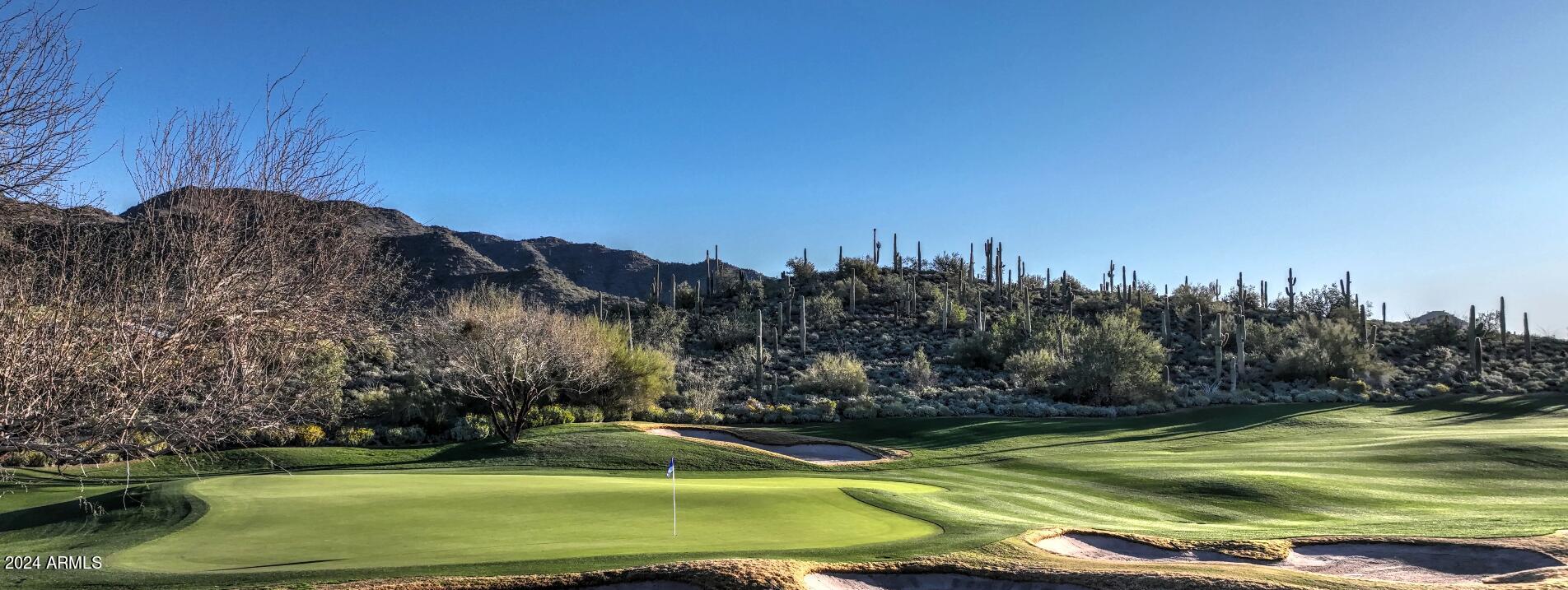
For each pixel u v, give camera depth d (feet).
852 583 34.73
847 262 303.89
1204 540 43.96
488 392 115.65
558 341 131.44
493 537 42.06
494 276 323.98
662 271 460.14
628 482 64.49
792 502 53.88
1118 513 64.23
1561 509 61.67
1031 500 66.18
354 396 123.13
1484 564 39.63
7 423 23.85
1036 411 148.87
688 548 39.50
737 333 224.74
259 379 28.68
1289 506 67.05
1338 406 152.25
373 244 35.81
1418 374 192.95
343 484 60.64
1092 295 301.63
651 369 147.33
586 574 32.78
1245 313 277.03
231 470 90.99
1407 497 70.08
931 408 148.15
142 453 26.61
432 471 90.22
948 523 48.32
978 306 219.00
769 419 139.44
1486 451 89.97
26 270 25.67
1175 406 156.46
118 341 25.61
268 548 39.37
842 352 202.08
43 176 27.02
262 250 29.35
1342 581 32.30
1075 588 33.27
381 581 32.81
